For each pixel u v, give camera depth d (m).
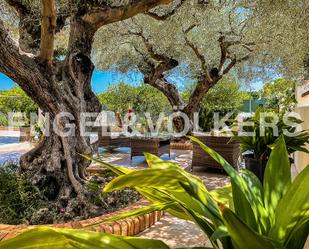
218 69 9.17
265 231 0.98
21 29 4.55
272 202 1.08
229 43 8.05
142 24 7.98
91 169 5.29
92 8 4.04
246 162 4.17
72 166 3.88
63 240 0.88
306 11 5.08
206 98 13.16
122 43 9.03
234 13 7.41
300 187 0.88
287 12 5.21
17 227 2.86
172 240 3.10
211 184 5.45
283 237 0.91
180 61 9.55
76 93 3.99
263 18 5.62
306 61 6.94
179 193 1.06
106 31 8.00
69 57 4.03
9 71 3.46
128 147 9.19
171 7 6.43
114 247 0.91
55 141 3.90
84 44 4.15
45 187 3.82
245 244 0.79
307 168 0.89
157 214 3.61
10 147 10.38
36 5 4.38
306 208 0.88
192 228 3.41
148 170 0.80
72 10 4.07
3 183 3.69
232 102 13.34
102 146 8.28
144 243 0.95
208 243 3.03
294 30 5.56
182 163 7.34
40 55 3.58
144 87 13.16
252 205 1.04
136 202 3.86
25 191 3.70
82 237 0.88
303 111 5.77
